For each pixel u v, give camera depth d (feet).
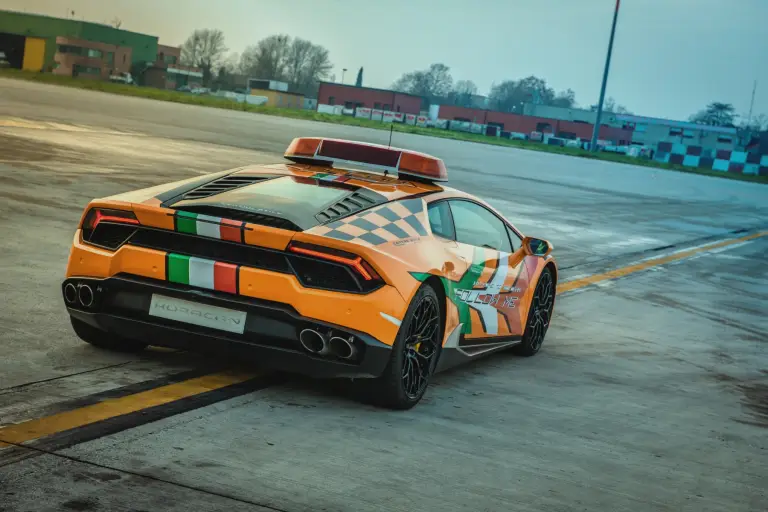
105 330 14.78
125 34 467.11
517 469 12.57
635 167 202.90
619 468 13.30
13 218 28.60
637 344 23.79
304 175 16.29
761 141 295.28
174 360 15.88
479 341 17.63
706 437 15.71
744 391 19.93
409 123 334.44
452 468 12.19
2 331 16.24
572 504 11.50
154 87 489.26
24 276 21.06
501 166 113.80
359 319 13.35
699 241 55.88
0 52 422.82
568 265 37.81
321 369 13.73
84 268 14.47
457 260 15.97
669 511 11.77
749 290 37.52
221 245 13.73
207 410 13.21
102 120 88.53
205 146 73.46
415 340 14.58
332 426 13.23
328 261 13.37
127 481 10.16
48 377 13.89
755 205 106.73
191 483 10.34
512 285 18.81
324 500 10.39
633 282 35.47
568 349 22.09
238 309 13.56
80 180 40.45
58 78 278.26
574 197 78.43
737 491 12.98
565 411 16.21
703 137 322.14
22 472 10.08
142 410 12.82
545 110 436.76
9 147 49.67
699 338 25.84
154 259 13.91
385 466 11.85
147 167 50.39
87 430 11.68
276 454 11.71
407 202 15.81
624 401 17.56
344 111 351.67
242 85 577.43
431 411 14.92
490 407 15.75
